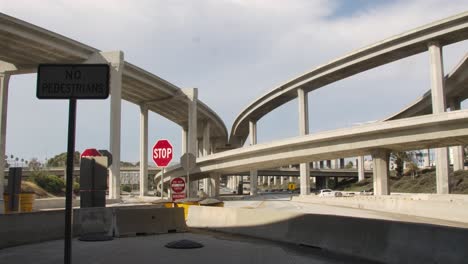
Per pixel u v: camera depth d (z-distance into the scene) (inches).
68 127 296.8
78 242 624.4
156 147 760.3
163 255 502.3
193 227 895.1
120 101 2768.2
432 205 1210.6
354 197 1929.1
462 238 376.2
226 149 6732.3
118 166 2728.8
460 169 3417.8
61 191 3535.9
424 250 408.8
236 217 775.1
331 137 2252.7
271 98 4047.7
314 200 2486.5
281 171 5541.3
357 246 496.4
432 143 2030.0
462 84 3041.3
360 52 3009.4
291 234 626.2
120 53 2773.1
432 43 2672.2
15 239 585.9
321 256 506.3
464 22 2524.6
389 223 458.3
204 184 5369.1
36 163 5265.8
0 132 2502.5
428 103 3587.6
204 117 4628.4
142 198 2837.1
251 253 521.7
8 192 1063.6
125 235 701.9
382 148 2174.0
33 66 2632.9
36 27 2362.2
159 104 3932.1
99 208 727.1
